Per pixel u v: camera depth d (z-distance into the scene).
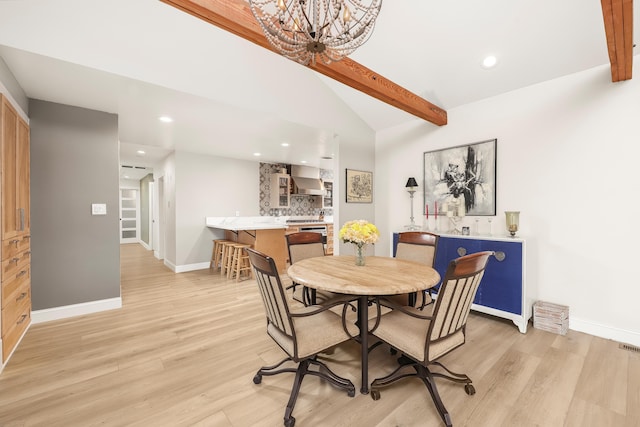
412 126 3.91
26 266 2.46
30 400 1.61
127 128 3.64
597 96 2.40
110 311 3.00
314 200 7.15
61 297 2.79
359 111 4.05
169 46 2.44
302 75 3.42
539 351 2.15
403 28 2.63
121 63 2.21
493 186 3.05
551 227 2.66
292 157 5.65
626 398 1.61
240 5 1.68
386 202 4.29
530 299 2.68
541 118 2.71
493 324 2.68
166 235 5.58
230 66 2.81
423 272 1.92
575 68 2.47
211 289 3.85
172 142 4.39
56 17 1.96
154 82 2.37
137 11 2.28
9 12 1.82
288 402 1.52
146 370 1.92
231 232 5.18
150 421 1.45
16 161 2.23
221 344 2.29
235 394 1.67
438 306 1.40
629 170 2.26
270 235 4.63
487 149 3.09
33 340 2.33
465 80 2.97
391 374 1.71
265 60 3.07
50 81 2.30
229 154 5.33
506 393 1.66
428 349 1.44
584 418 1.46
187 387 1.73
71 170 2.83
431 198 3.67
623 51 1.86
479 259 1.44
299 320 1.72
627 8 1.46
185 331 2.52
